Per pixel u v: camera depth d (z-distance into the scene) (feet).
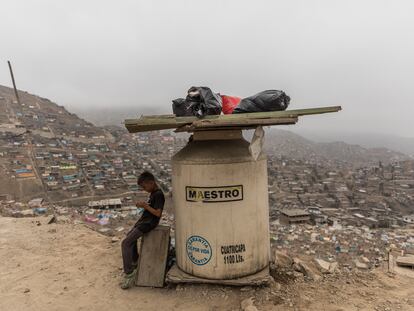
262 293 11.71
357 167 552.41
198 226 11.76
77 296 12.45
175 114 11.08
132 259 13.01
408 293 12.01
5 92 500.74
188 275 12.31
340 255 40.96
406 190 349.82
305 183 367.66
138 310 11.24
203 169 11.48
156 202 13.06
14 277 14.35
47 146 345.10
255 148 10.32
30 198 206.59
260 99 10.66
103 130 490.08
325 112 9.71
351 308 10.77
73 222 25.35
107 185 250.98
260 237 12.25
